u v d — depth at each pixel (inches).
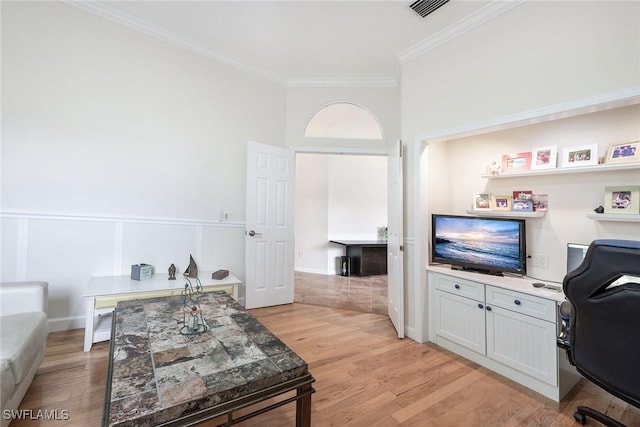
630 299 46.4
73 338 97.0
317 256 235.9
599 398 73.2
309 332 112.7
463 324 95.6
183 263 126.3
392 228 123.9
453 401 71.2
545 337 74.2
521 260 92.5
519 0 83.9
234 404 41.6
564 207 88.2
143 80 116.4
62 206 102.4
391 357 93.9
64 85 102.3
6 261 94.6
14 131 95.5
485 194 107.3
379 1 94.3
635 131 75.4
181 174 125.4
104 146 109.1
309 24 108.7
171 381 42.4
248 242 137.3
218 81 134.3
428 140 108.3
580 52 72.8
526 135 97.7
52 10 100.3
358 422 62.7
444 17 97.6
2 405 50.5
